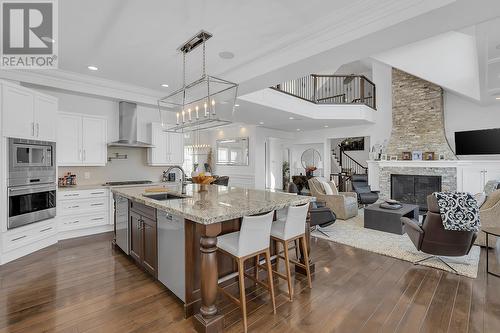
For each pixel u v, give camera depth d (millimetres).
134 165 5684
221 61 3703
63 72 4051
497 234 2771
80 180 4926
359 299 2404
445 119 7184
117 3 2330
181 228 2266
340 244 4000
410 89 7469
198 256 2234
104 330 1972
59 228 4168
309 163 11625
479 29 2656
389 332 1930
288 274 2420
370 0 2363
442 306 2273
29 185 3555
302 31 2875
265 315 2168
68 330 1961
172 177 6195
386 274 2939
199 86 4746
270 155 10688
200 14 2529
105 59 3588
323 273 2973
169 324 2055
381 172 7750
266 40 3090
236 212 2104
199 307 2217
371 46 2713
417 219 5090
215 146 10625
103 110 5141
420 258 3389
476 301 2348
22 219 3443
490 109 6461
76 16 2537
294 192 4922
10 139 3311
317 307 2279
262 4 2387
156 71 4070
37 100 3684
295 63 3176
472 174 6219
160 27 2760
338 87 10695
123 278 2832
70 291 2547
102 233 4629
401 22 2242
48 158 3871
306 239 2896
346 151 11992
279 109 6004
